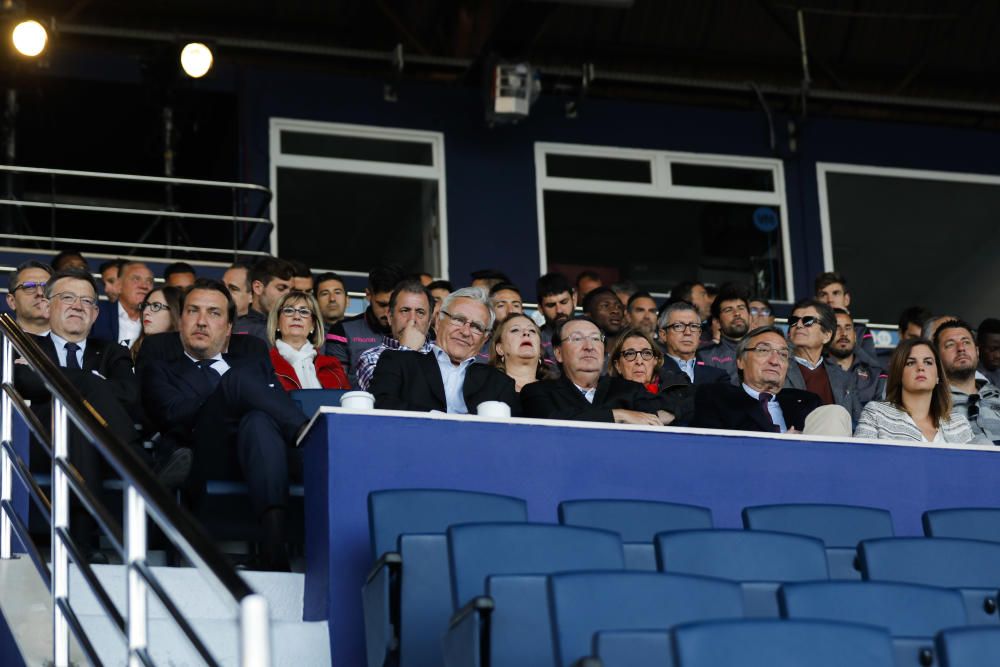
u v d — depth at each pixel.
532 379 5.96
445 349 5.69
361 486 4.61
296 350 6.46
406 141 11.07
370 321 7.53
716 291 9.43
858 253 11.82
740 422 5.73
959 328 6.94
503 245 11.03
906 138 12.14
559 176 11.32
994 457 5.59
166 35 10.97
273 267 7.41
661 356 6.37
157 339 6.08
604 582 3.46
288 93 10.91
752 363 6.11
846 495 5.34
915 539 4.45
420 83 11.19
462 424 4.80
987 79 12.93
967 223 12.07
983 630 3.32
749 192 11.71
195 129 11.30
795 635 3.11
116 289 8.40
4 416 4.66
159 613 4.27
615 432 5.05
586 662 3.05
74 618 3.78
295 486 5.13
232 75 10.85
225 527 5.09
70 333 5.93
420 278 8.40
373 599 4.05
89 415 3.64
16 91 10.82
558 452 4.95
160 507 3.00
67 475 3.86
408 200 10.98
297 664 4.30
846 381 7.38
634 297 8.18
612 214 11.36
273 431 4.88
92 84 10.84
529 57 12.07
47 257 9.24
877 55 12.70
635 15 12.12
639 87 11.80
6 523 4.61
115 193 12.21
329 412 4.64
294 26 11.77
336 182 10.89
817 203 11.80
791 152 11.85
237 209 10.62
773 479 5.26
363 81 11.06
